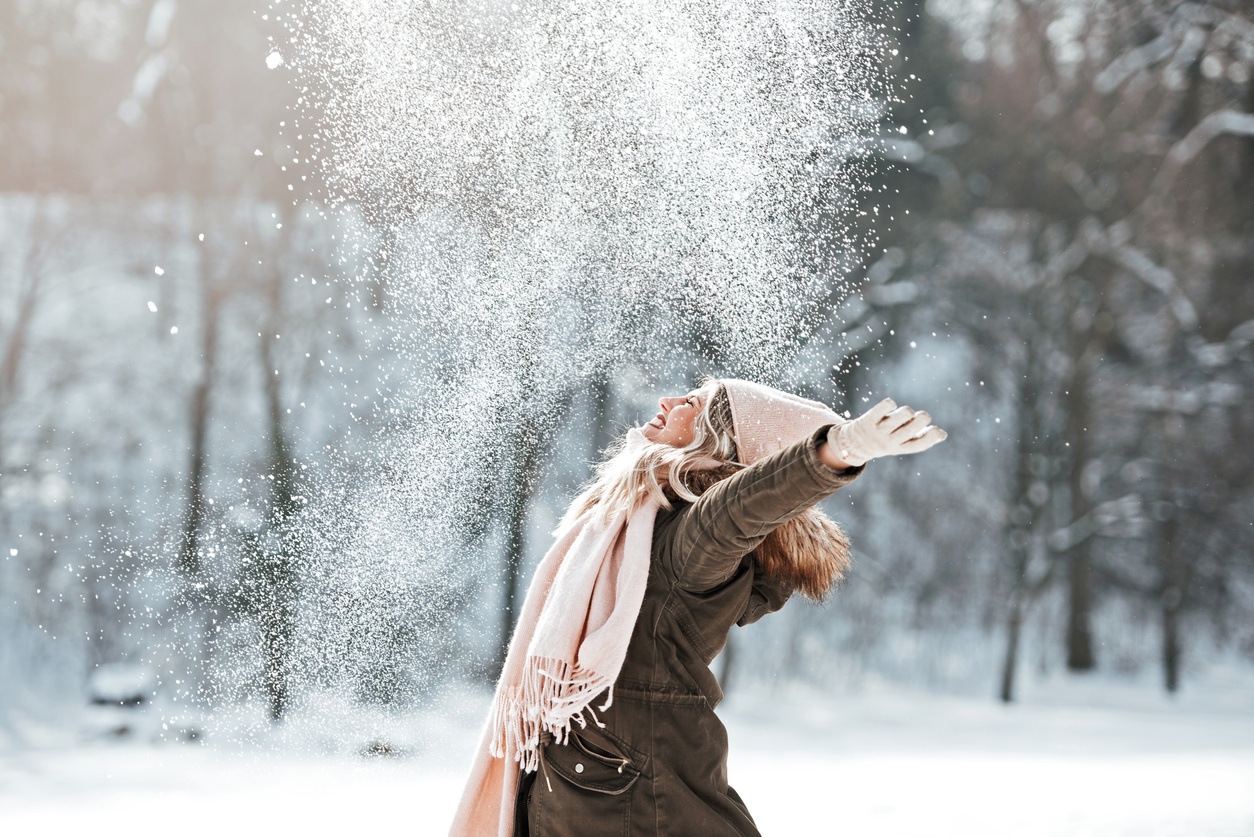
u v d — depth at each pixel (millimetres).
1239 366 22234
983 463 21625
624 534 1969
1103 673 23422
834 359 16953
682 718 1877
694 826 1840
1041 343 20906
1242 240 22141
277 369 15953
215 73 17938
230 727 7555
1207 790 7328
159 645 11711
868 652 20719
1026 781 8445
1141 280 22578
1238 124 21203
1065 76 22000
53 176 19531
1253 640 23375
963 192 21219
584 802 1852
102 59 19625
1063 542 21094
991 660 22625
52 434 17953
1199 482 21891
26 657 14945
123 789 8102
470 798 2029
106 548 15836
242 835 5809
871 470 21719
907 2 20281
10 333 18969
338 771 7379
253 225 16828
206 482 16547
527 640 2010
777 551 2035
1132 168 21875
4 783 8688
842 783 8484
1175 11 20922
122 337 19234
